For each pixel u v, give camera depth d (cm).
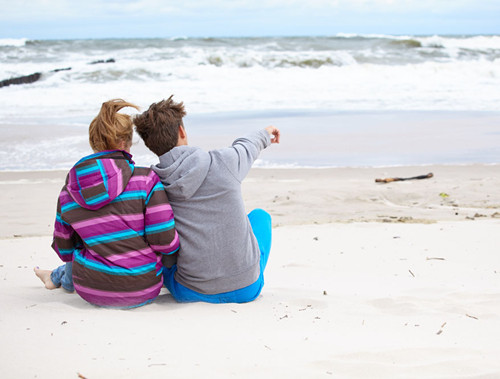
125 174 291
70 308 293
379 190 860
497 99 1695
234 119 1419
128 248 295
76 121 1432
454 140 1204
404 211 748
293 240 593
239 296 320
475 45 3180
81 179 286
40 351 226
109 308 299
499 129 1300
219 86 1955
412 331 286
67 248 305
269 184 909
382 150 1130
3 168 1012
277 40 3822
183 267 312
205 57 2505
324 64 2539
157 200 294
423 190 855
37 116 1491
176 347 239
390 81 2042
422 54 2856
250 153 315
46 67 2345
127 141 304
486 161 1040
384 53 2870
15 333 246
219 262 308
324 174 971
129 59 2730
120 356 225
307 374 215
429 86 1953
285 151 1130
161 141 304
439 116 1456
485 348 258
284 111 1538
